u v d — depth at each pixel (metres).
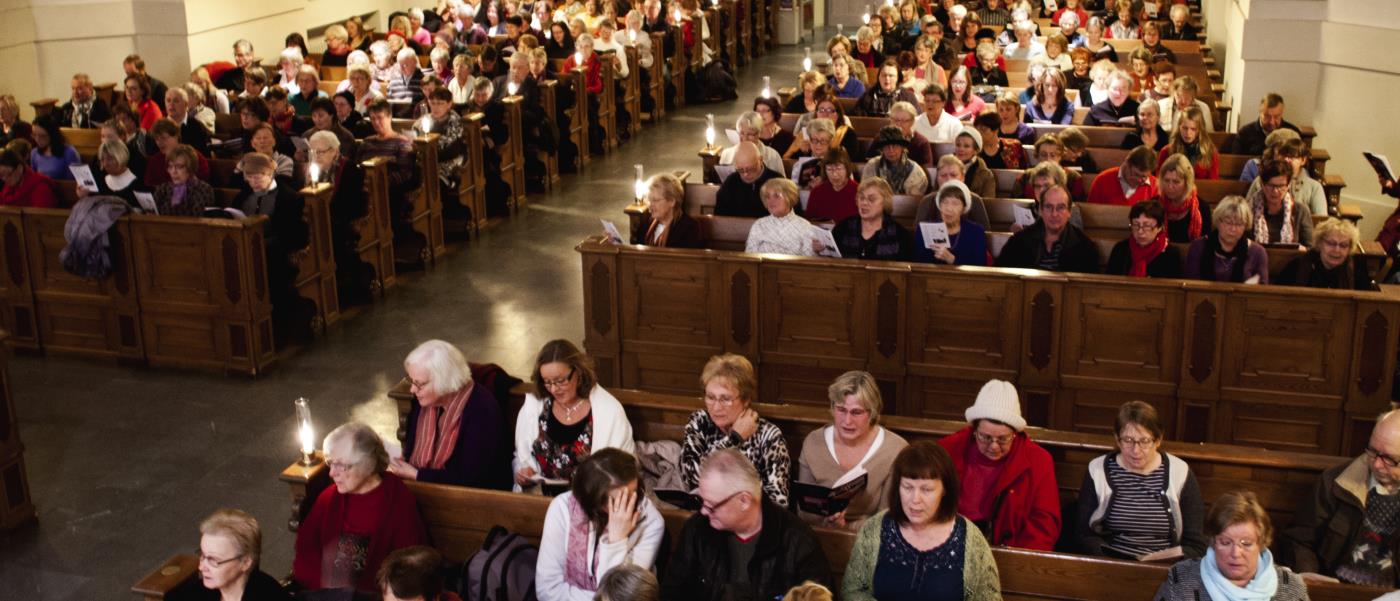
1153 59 12.74
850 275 6.87
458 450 5.30
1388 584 4.66
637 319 7.30
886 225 7.20
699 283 7.12
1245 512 3.86
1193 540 4.72
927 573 4.07
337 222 9.37
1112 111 10.92
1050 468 4.88
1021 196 8.51
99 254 8.18
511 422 5.72
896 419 5.27
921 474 3.97
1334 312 6.27
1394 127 10.92
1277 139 8.44
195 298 8.24
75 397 7.97
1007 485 4.79
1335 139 11.40
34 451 7.22
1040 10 17.94
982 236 7.15
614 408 5.23
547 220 11.80
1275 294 6.29
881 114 11.66
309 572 4.85
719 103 17.45
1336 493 4.70
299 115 12.44
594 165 13.92
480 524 4.96
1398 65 10.67
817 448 5.04
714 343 7.21
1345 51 11.05
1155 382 6.60
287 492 6.76
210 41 14.43
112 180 9.04
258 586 4.41
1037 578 4.39
